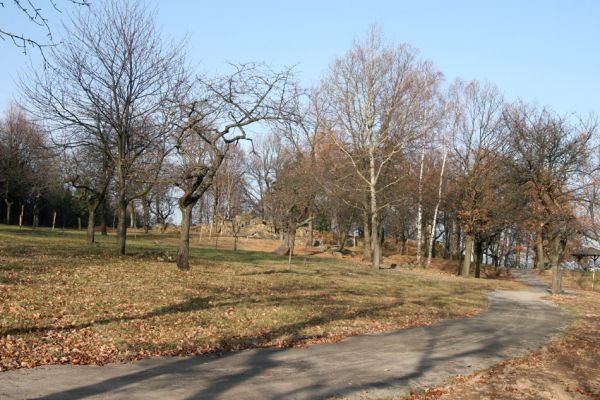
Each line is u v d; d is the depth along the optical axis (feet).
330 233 223.51
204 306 44.70
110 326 34.35
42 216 202.08
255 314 43.91
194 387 24.49
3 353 26.76
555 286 97.55
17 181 148.66
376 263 110.83
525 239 156.25
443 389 28.07
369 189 124.88
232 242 175.83
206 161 80.28
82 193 101.30
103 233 148.36
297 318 44.50
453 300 72.18
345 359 33.06
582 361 38.40
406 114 115.65
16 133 144.66
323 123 116.98
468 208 132.05
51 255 67.72
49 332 31.40
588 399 28.48
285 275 76.07
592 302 86.33
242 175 222.89
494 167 120.78
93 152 85.15
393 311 55.26
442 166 143.02
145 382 24.71
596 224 92.73
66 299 41.14
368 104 114.93
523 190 96.89
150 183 72.38
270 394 24.40
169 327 36.17
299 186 135.13
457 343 41.86
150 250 91.45
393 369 31.35
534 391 28.99
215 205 195.21
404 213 172.45
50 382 23.41
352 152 121.49
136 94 74.74
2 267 52.95
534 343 44.78
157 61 97.30
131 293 46.83
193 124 63.98
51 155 81.10
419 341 41.39
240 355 32.01
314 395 24.79
